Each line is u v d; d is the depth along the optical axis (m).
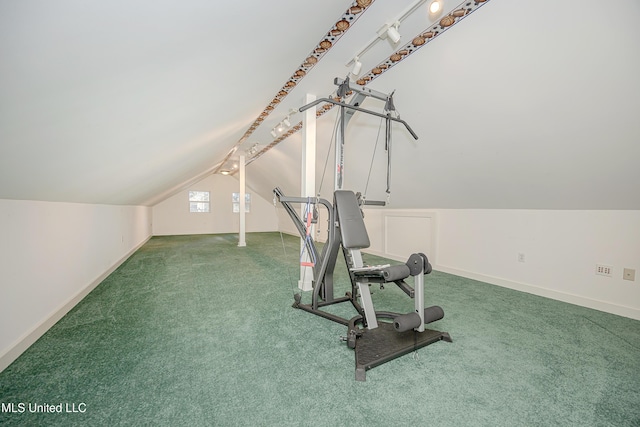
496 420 1.15
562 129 1.86
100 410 1.17
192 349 1.69
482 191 2.92
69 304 2.31
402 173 3.36
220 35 1.15
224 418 1.15
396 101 2.43
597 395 1.29
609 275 2.32
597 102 1.61
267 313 2.28
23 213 1.70
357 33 1.76
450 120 2.30
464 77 1.91
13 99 0.84
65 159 1.51
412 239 4.24
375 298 2.72
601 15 1.28
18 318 1.62
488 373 1.47
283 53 1.76
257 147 5.33
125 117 1.40
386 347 1.66
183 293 2.80
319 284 2.31
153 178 3.63
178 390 1.31
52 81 0.86
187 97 1.61
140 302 2.53
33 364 1.50
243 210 6.32
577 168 2.08
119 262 4.15
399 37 1.64
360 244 2.02
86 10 0.66
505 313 2.30
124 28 0.80
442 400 1.26
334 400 1.26
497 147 2.29
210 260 4.55
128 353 1.63
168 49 1.04
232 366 1.51
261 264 4.24
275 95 2.79
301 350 1.69
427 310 1.76
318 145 3.87
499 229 3.11
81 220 2.67
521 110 1.89
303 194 2.90
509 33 1.54
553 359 1.60
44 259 1.95
